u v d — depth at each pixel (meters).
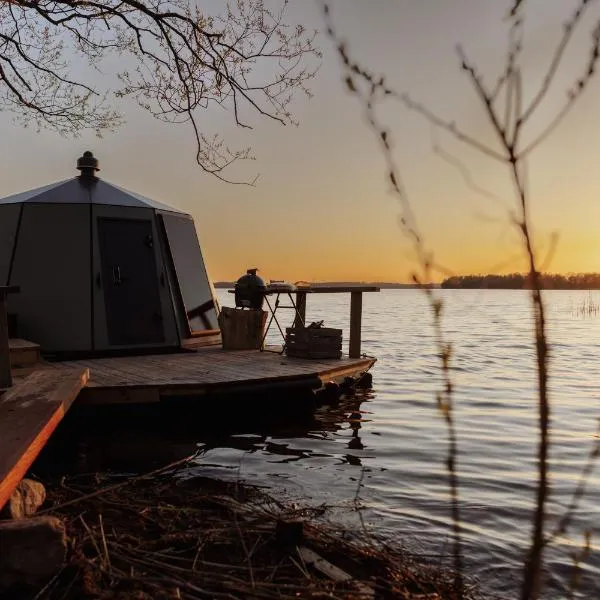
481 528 5.11
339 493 5.95
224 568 3.87
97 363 10.06
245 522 4.75
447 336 31.33
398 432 8.91
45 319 10.98
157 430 8.35
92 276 11.35
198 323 12.80
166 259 12.43
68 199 11.70
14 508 3.93
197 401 8.62
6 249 11.35
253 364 10.15
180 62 8.89
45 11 8.80
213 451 7.43
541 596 3.93
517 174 1.25
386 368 17.44
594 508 5.73
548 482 1.39
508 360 19.83
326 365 10.30
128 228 11.95
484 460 7.45
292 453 7.48
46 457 6.83
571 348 24.77
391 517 5.29
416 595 3.72
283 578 3.75
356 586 3.67
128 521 4.68
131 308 11.56
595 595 3.99
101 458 6.90
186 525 4.63
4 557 3.35
